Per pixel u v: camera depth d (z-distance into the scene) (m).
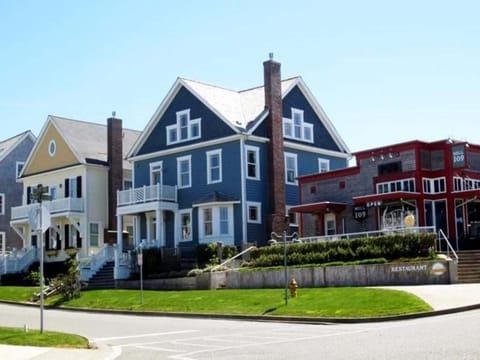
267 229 43.94
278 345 16.08
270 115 44.88
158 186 45.16
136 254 41.97
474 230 34.47
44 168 55.53
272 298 26.95
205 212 44.53
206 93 46.38
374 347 14.39
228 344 16.95
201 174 45.31
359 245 32.12
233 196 43.34
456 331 16.17
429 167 35.72
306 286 32.16
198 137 45.66
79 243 51.59
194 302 28.81
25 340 17.75
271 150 44.59
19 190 62.00
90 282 42.28
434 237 29.91
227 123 43.75
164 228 46.81
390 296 23.78
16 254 51.12
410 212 35.22
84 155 52.38
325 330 19.41
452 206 34.41
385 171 36.81
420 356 12.62
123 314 29.36
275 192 44.12
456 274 28.16
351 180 38.75
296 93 48.41
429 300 22.92
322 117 50.09
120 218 47.22
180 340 18.44
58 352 15.88
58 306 33.50
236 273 34.94
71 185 52.84
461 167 34.12
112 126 52.91
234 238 43.06
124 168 54.19
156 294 32.66
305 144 48.09
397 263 29.50
